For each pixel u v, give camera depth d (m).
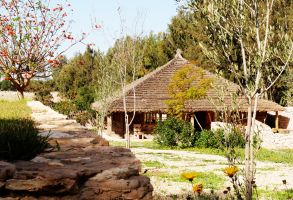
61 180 3.38
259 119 37.78
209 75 33.28
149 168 15.37
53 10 16.09
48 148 4.66
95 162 4.02
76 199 3.46
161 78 35.91
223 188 11.32
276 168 16.70
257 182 13.05
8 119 6.87
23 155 3.96
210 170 15.19
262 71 6.02
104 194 3.62
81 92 44.62
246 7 6.04
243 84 6.23
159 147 25.95
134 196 3.73
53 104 45.56
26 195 3.29
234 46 6.09
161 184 11.94
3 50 15.21
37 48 15.95
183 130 25.94
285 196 10.58
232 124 6.06
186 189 11.12
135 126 33.62
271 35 5.93
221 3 5.80
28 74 16.03
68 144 5.01
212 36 5.98
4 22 15.26
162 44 50.72
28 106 13.35
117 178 3.71
